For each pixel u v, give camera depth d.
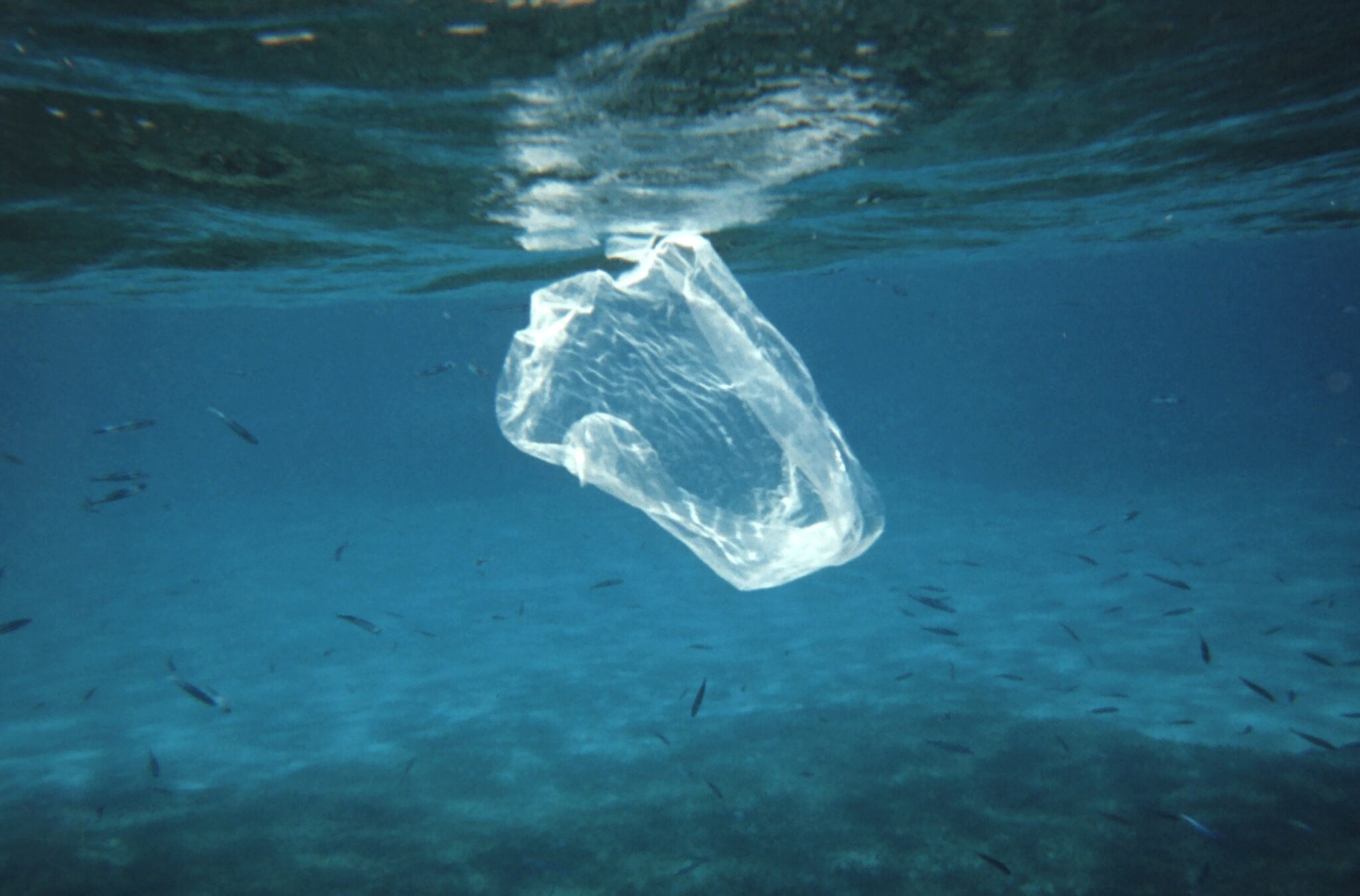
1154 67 5.07
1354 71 5.41
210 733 9.87
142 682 12.06
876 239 12.53
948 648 11.82
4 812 7.85
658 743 8.92
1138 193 9.99
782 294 43.78
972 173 7.79
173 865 6.72
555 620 14.79
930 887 6.04
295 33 3.79
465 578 18.64
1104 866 6.10
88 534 28.64
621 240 9.91
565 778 8.19
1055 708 9.27
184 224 7.91
